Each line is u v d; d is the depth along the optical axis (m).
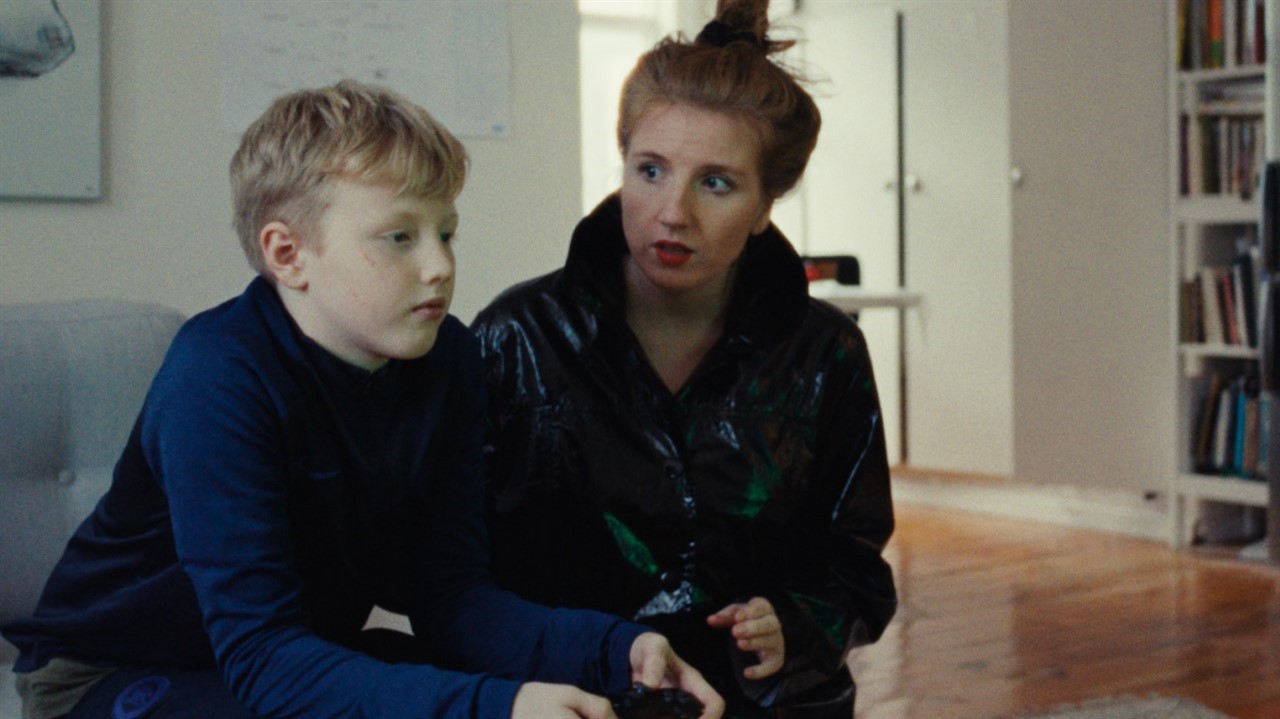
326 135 0.95
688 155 1.11
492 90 2.38
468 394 1.14
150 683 1.03
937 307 4.62
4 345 1.39
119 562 1.07
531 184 2.45
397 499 1.07
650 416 1.22
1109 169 4.05
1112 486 4.12
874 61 4.75
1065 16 4.05
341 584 1.07
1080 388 4.14
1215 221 3.84
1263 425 3.82
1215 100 3.87
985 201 4.46
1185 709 2.47
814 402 1.26
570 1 2.47
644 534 1.23
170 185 2.03
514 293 1.30
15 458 1.37
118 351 1.46
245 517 0.93
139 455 1.03
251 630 0.92
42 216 1.91
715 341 1.27
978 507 4.64
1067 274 4.12
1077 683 2.66
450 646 1.10
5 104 1.86
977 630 3.08
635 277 1.25
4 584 1.35
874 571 1.28
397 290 0.96
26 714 1.09
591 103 5.06
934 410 4.66
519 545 1.27
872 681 2.69
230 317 1.00
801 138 1.17
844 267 4.42
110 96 1.97
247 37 2.10
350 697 0.88
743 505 1.23
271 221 0.98
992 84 4.41
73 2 1.90
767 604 1.12
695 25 4.94
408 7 2.27
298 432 0.99
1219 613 3.22
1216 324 3.87
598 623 1.04
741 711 1.19
